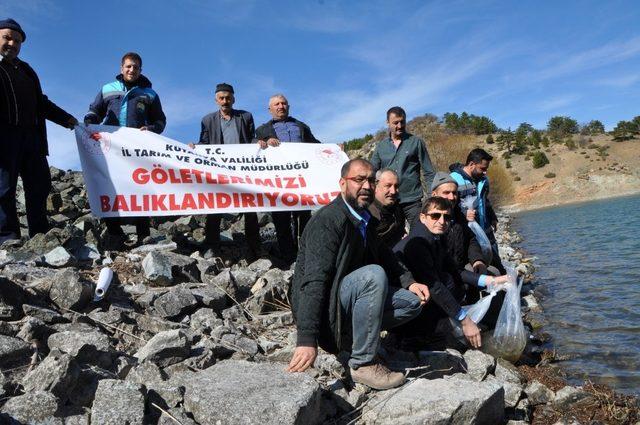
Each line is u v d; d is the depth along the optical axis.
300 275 3.63
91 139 6.55
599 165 74.50
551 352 5.29
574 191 68.69
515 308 4.93
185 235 7.82
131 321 4.42
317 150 7.28
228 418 2.78
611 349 5.30
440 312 4.62
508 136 88.75
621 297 7.37
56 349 3.35
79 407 2.99
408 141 7.02
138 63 6.83
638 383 4.47
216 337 4.33
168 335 3.73
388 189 5.23
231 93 7.18
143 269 5.62
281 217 7.12
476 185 6.73
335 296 3.48
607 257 11.28
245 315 5.30
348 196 3.56
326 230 3.45
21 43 5.83
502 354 4.88
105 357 3.49
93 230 6.59
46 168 6.31
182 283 5.43
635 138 83.31
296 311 3.62
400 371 3.98
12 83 5.73
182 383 3.18
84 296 4.37
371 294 3.45
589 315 6.60
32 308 3.95
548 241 16.56
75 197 9.97
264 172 7.07
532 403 4.11
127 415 2.76
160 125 7.02
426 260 4.47
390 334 4.87
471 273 5.25
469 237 5.77
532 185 72.06
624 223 20.88
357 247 3.65
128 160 6.63
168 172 6.73
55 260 5.30
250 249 7.16
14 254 5.23
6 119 5.70
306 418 2.90
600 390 4.33
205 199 6.80
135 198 6.59
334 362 3.82
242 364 3.45
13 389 3.05
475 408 3.24
